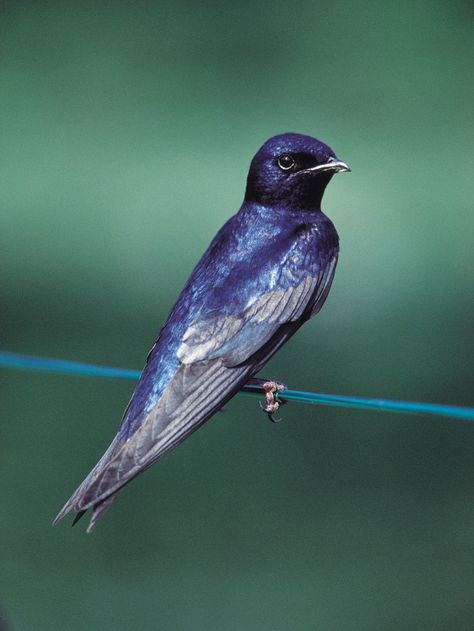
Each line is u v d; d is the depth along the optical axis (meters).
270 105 25.27
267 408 7.48
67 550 11.87
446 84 25.70
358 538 12.27
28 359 6.84
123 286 20.34
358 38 26.72
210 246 8.04
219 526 12.39
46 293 20.00
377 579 11.52
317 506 12.84
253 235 8.02
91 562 11.66
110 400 15.55
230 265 7.86
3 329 18.91
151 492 12.97
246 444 13.95
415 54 26.17
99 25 27.44
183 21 27.14
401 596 11.34
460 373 16.69
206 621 10.78
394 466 13.59
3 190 23.33
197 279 7.81
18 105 25.66
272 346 7.70
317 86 25.75
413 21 26.95
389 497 13.02
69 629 10.78
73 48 26.98
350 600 11.13
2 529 12.21
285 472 13.39
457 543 12.23
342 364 16.64
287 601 11.21
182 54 26.52
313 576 11.55
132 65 26.53
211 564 11.63
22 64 26.69
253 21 27.31
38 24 27.58
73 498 6.31
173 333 7.51
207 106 25.39
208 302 7.63
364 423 14.45
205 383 7.31
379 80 25.77
